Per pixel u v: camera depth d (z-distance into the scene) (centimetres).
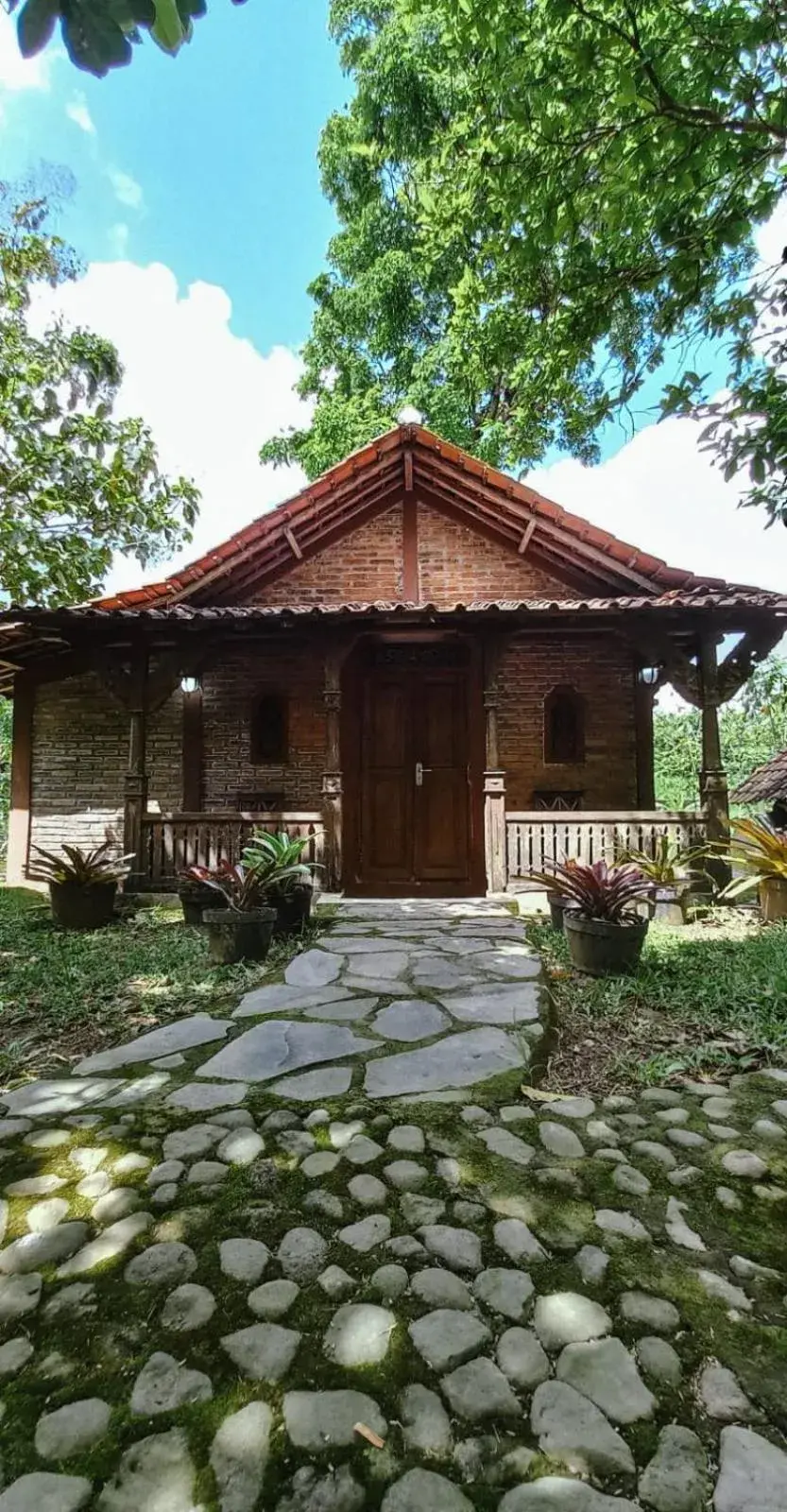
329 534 805
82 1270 158
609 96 353
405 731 738
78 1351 136
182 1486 110
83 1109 233
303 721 781
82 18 117
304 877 621
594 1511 105
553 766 769
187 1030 310
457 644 736
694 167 354
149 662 696
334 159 1393
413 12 424
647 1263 160
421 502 810
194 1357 134
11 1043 299
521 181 390
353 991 360
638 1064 272
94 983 381
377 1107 232
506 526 793
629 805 766
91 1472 112
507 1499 107
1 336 838
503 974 387
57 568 867
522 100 365
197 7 125
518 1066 264
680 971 390
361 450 737
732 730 1698
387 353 1408
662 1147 209
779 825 935
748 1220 176
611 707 776
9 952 460
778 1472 111
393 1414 122
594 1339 138
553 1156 204
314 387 1516
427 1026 308
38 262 848
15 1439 118
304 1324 141
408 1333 139
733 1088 253
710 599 580
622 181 373
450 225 479
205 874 481
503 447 1225
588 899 409
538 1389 127
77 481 862
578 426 470
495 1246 164
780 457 348
